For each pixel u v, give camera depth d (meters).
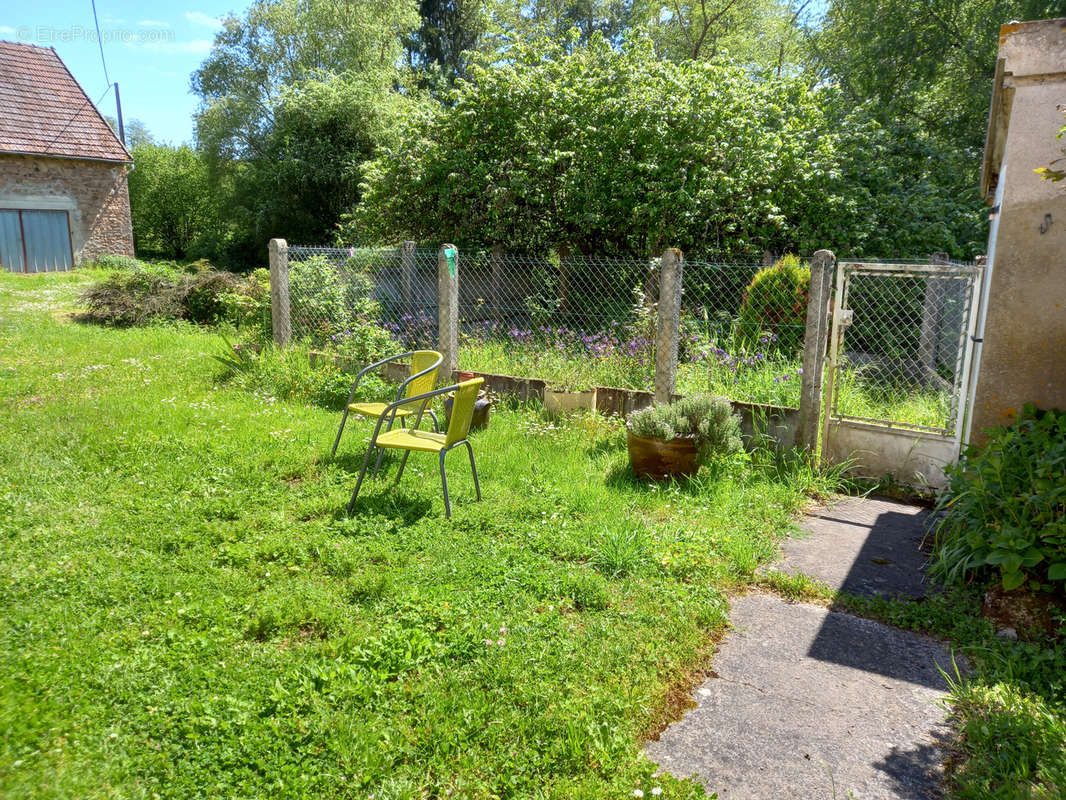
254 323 9.64
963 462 4.23
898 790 2.30
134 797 2.08
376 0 28.28
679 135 10.62
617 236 11.44
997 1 18.52
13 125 19.78
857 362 8.93
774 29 25.77
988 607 3.37
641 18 28.89
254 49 28.59
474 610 3.24
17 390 7.08
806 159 11.23
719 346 7.89
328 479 4.93
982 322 4.75
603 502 4.73
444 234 11.96
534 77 11.23
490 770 2.28
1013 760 2.36
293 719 2.44
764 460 5.61
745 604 3.61
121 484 4.64
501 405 7.02
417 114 11.89
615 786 2.22
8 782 2.08
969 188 14.27
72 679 2.57
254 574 3.56
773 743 2.53
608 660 2.91
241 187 27.17
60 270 20.62
